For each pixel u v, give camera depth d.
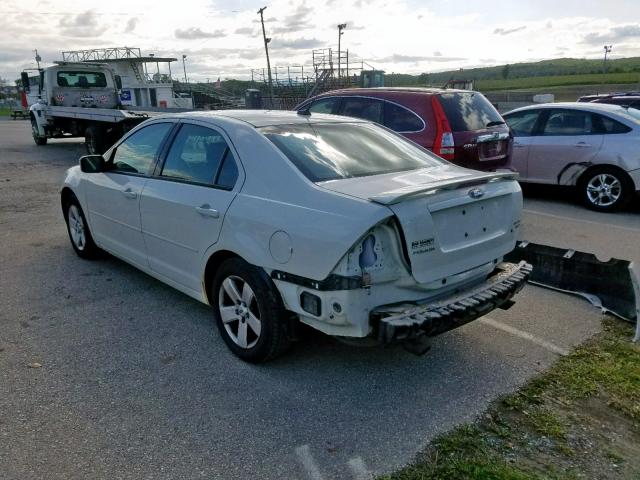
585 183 8.34
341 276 2.86
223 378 3.42
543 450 2.74
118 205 4.75
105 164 5.10
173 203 3.98
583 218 7.79
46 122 16.66
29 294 4.83
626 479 2.53
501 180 3.57
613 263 4.39
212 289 3.81
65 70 16.47
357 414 3.05
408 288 3.07
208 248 3.71
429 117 6.77
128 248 4.80
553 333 4.05
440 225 3.10
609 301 4.46
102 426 2.92
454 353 3.76
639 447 2.77
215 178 3.76
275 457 2.68
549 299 4.70
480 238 3.38
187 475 2.56
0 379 3.38
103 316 4.37
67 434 2.85
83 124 15.65
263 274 3.30
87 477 2.53
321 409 3.09
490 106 7.41
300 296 3.11
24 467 2.59
